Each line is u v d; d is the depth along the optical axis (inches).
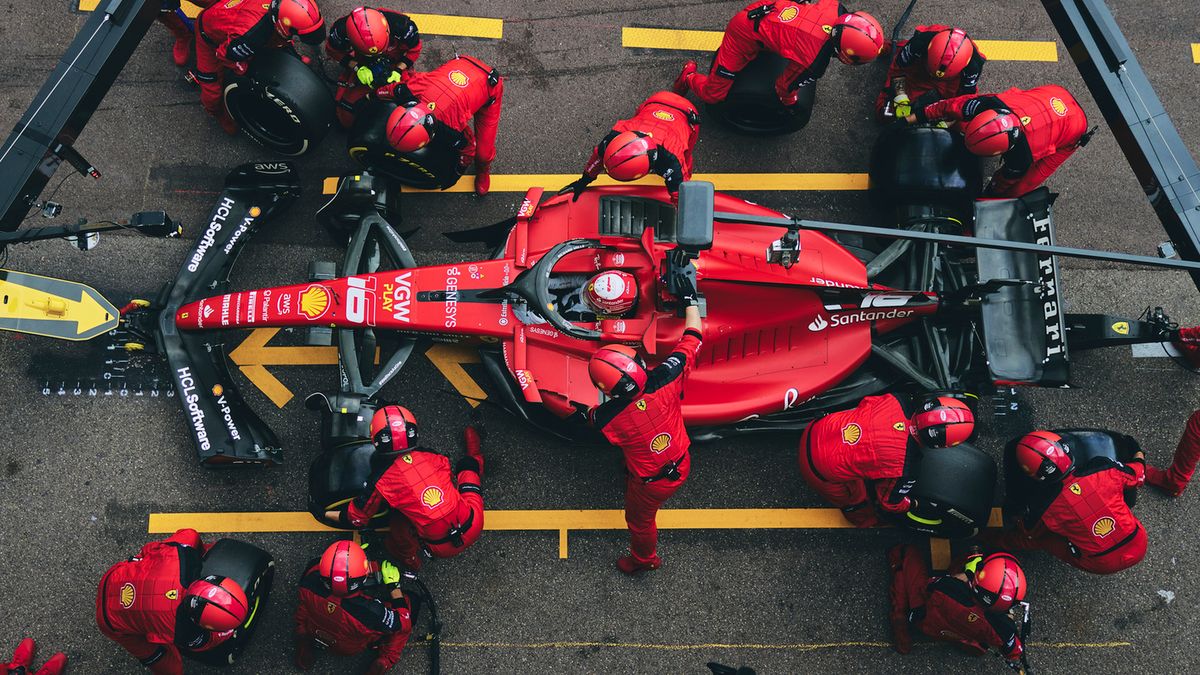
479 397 260.1
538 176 275.7
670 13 289.4
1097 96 224.5
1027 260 240.1
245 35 232.2
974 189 248.5
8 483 251.8
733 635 249.1
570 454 258.5
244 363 261.0
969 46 242.2
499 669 245.9
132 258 267.3
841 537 255.8
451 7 286.2
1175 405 266.7
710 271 225.8
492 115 250.5
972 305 236.5
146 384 258.8
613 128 257.1
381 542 250.5
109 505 252.1
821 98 283.7
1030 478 235.1
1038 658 250.5
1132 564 231.5
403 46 245.9
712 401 236.4
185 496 253.3
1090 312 272.8
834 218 275.1
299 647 241.4
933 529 241.9
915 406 227.9
